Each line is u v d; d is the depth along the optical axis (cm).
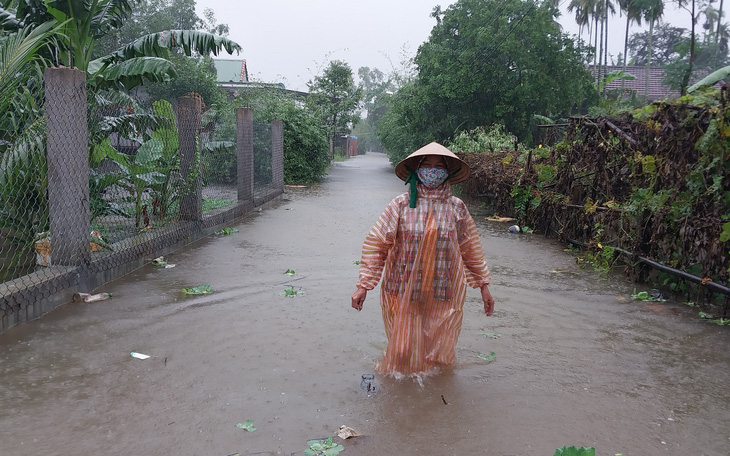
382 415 344
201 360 427
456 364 427
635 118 780
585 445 313
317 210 1381
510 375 409
